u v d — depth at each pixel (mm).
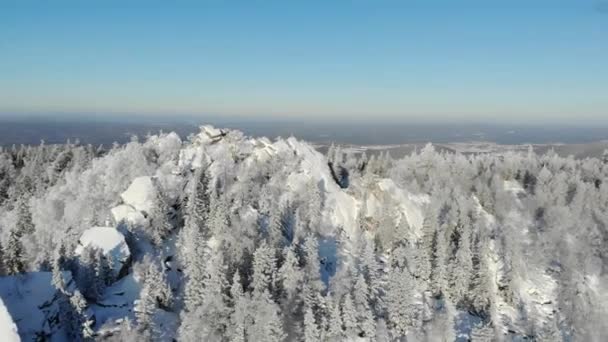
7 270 101062
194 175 118500
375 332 78812
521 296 105188
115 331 76438
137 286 88875
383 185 124250
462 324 91562
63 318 73938
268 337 72188
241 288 77875
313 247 90312
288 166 126125
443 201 129125
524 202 142875
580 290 106125
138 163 123438
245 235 96625
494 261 110312
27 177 164625
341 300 81375
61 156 177500
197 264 82938
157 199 104375
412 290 85312
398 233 109625
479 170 171625
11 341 63344
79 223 109938
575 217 130250
